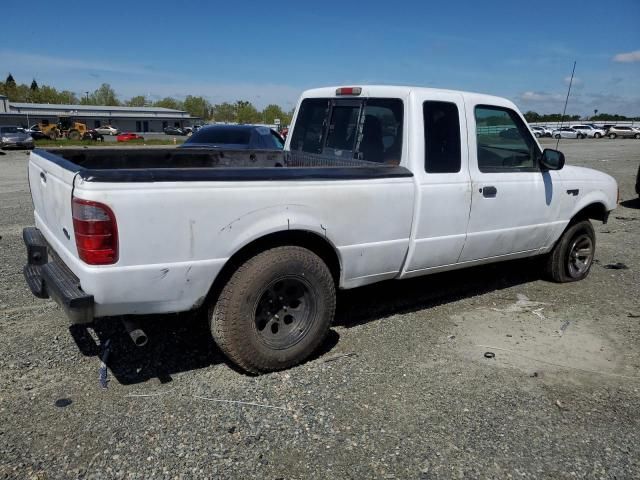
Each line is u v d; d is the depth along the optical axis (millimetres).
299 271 3725
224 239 3422
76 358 3936
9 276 5621
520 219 5168
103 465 2820
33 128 57469
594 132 61281
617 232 9086
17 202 10695
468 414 3410
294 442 3064
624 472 2932
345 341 4402
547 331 4750
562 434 3250
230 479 2760
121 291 3180
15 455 2865
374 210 4070
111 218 3059
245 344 3613
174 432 3113
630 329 4840
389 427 3240
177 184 3230
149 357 4008
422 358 4148
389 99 4520
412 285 5820
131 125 93500
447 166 4535
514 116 5082
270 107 114562
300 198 3682
